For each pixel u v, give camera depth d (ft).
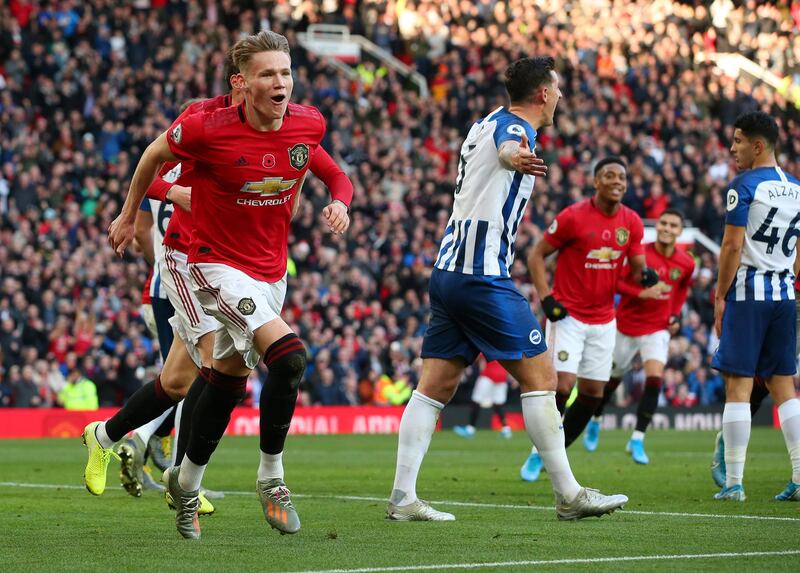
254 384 90.84
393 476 45.29
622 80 136.26
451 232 27.94
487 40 135.33
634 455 54.29
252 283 23.52
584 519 28.14
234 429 87.35
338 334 94.79
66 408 83.30
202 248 23.85
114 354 85.56
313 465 52.90
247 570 19.79
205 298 24.11
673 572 19.53
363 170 108.06
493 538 24.26
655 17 145.69
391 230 104.01
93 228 92.58
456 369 28.45
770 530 25.77
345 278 98.73
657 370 54.13
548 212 112.68
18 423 81.76
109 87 104.01
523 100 27.81
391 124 119.55
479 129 27.66
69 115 102.01
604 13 142.92
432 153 118.42
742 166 34.17
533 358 27.61
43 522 28.04
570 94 129.80
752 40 149.18
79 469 48.88
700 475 45.24
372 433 91.20
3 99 98.32
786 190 33.40
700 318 105.60
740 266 33.78
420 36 135.13
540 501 33.94
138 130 101.81
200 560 21.09
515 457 59.52
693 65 143.43
